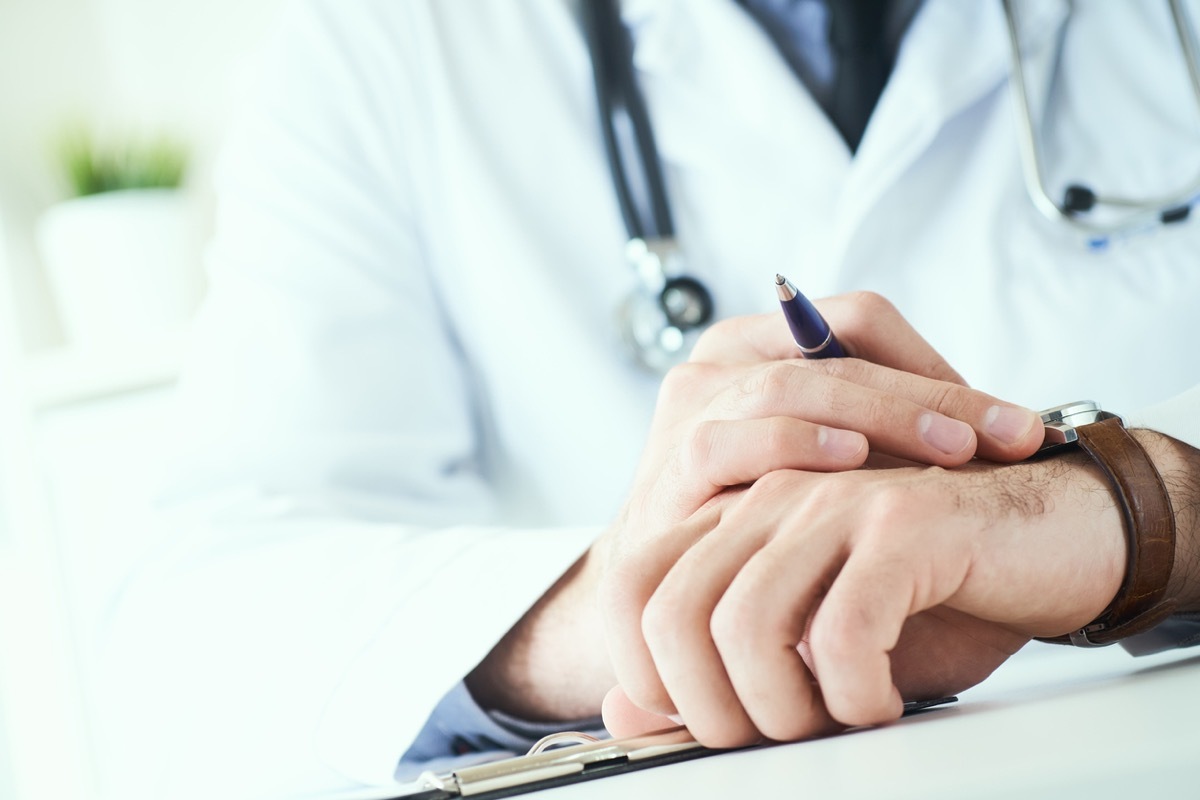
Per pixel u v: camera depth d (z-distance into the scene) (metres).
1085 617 0.40
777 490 0.41
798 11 0.97
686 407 0.54
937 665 0.41
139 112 2.12
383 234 0.99
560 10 1.04
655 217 0.95
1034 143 0.91
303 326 0.92
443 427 0.97
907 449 0.44
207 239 2.06
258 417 0.89
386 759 0.55
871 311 0.52
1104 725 0.26
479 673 0.58
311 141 1.01
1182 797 0.22
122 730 0.75
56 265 1.93
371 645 0.59
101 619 0.78
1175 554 0.41
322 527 0.76
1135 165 0.93
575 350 0.97
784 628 0.36
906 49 0.93
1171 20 0.93
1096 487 0.41
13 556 1.61
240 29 2.03
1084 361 0.87
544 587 0.56
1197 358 0.87
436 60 1.02
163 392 1.60
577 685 0.56
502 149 1.01
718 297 0.96
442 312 1.04
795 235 0.95
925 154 0.94
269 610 0.65
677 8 0.97
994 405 0.45
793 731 0.37
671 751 0.37
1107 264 0.90
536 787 0.34
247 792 0.60
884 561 0.36
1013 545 0.38
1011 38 0.92
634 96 0.98
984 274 0.91
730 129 0.96
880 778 0.24
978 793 0.22
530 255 0.98
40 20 2.12
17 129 2.08
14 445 1.59
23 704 1.66
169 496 0.86
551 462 1.00
